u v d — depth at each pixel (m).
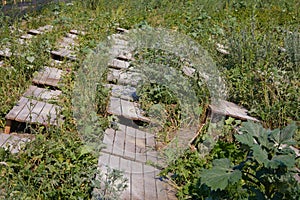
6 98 5.08
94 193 3.37
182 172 3.80
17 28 7.70
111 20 9.37
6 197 3.17
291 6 11.82
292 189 2.65
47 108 4.86
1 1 9.16
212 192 2.88
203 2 11.77
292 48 6.34
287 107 4.95
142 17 9.89
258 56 6.40
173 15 10.43
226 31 8.84
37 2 10.45
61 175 3.59
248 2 12.16
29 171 3.46
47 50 6.77
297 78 5.66
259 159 2.64
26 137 4.29
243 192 2.84
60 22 9.03
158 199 3.55
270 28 8.97
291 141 2.84
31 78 5.87
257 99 5.39
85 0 11.30
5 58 6.11
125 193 3.54
